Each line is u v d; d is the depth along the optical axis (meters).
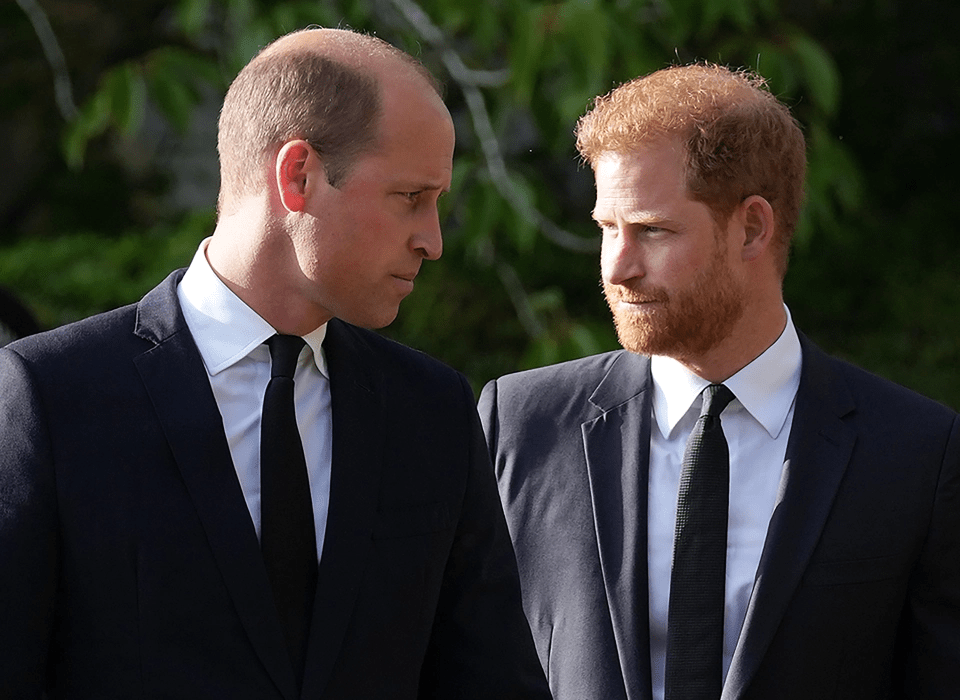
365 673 6.93
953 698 8.02
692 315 8.07
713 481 8.24
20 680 6.32
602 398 8.91
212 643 6.59
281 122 6.79
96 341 6.91
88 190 32.53
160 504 6.63
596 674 8.19
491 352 28.25
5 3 28.09
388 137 6.73
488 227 17.45
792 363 8.59
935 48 32.88
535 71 16.12
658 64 17.77
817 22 32.09
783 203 8.36
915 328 30.91
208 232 26.80
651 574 8.35
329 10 17.58
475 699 7.62
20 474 6.45
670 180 7.96
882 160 33.78
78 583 6.50
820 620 8.01
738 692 7.82
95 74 29.36
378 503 7.18
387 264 6.87
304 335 7.11
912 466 8.29
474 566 7.68
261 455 6.84
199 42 20.03
